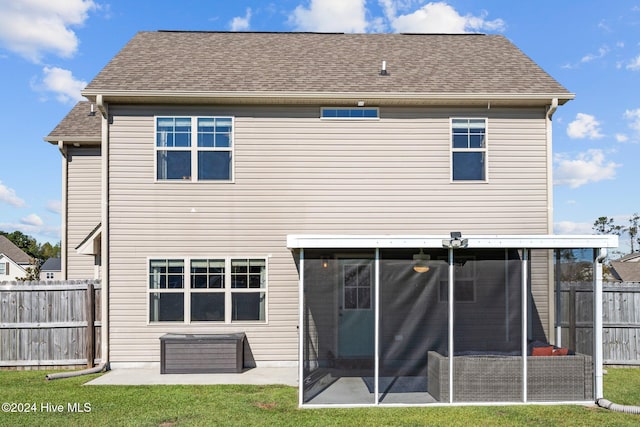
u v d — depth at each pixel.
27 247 82.38
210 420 6.29
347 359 7.40
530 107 10.70
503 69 11.35
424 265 7.47
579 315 7.88
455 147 10.62
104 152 10.18
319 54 12.07
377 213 10.45
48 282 10.19
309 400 7.16
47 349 9.99
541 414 6.61
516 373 7.29
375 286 7.29
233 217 10.34
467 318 7.44
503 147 10.64
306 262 7.39
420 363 7.39
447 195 10.52
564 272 8.36
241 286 10.26
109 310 10.05
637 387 8.24
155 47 12.04
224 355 9.47
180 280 10.20
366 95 10.15
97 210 13.41
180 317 10.15
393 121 10.59
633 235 69.19
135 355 10.03
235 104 10.45
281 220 10.37
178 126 10.42
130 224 10.20
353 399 7.20
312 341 7.31
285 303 10.27
